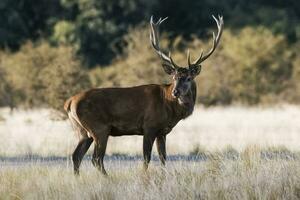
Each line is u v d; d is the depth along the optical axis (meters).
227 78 82.56
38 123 54.03
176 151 37.44
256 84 88.62
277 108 80.44
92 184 23.97
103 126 28.62
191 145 39.81
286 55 93.81
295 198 21.97
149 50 70.44
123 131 28.95
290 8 130.50
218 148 36.62
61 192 23.14
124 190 22.98
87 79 52.50
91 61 104.00
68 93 49.78
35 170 27.03
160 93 28.75
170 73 28.88
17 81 71.69
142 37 72.19
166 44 81.56
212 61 81.69
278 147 36.59
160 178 24.30
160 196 22.11
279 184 22.66
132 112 28.66
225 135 47.22
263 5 130.38
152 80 68.88
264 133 48.75
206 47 82.56
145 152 28.59
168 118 28.70
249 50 90.00
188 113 28.72
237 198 21.95
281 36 93.69
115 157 34.53
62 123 51.09
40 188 23.72
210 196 22.08
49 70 52.69
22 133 46.38
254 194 22.11
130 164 29.56
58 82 50.06
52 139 41.00
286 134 47.94
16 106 71.56
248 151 27.42
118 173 26.70
